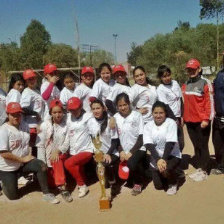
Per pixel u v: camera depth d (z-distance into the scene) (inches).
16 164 226.4
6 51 1270.9
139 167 223.6
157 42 1668.3
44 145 237.0
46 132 235.9
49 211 212.5
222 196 214.5
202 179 240.5
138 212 202.2
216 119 241.8
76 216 203.8
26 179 261.1
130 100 249.4
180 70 1269.7
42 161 226.8
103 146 239.5
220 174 248.2
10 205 224.2
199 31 1681.8
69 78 279.3
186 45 1568.7
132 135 231.1
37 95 261.7
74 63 1450.5
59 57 1419.8
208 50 1483.8
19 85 263.7
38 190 244.8
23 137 228.2
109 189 238.7
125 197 224.1
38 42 1662.2
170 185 225.5
